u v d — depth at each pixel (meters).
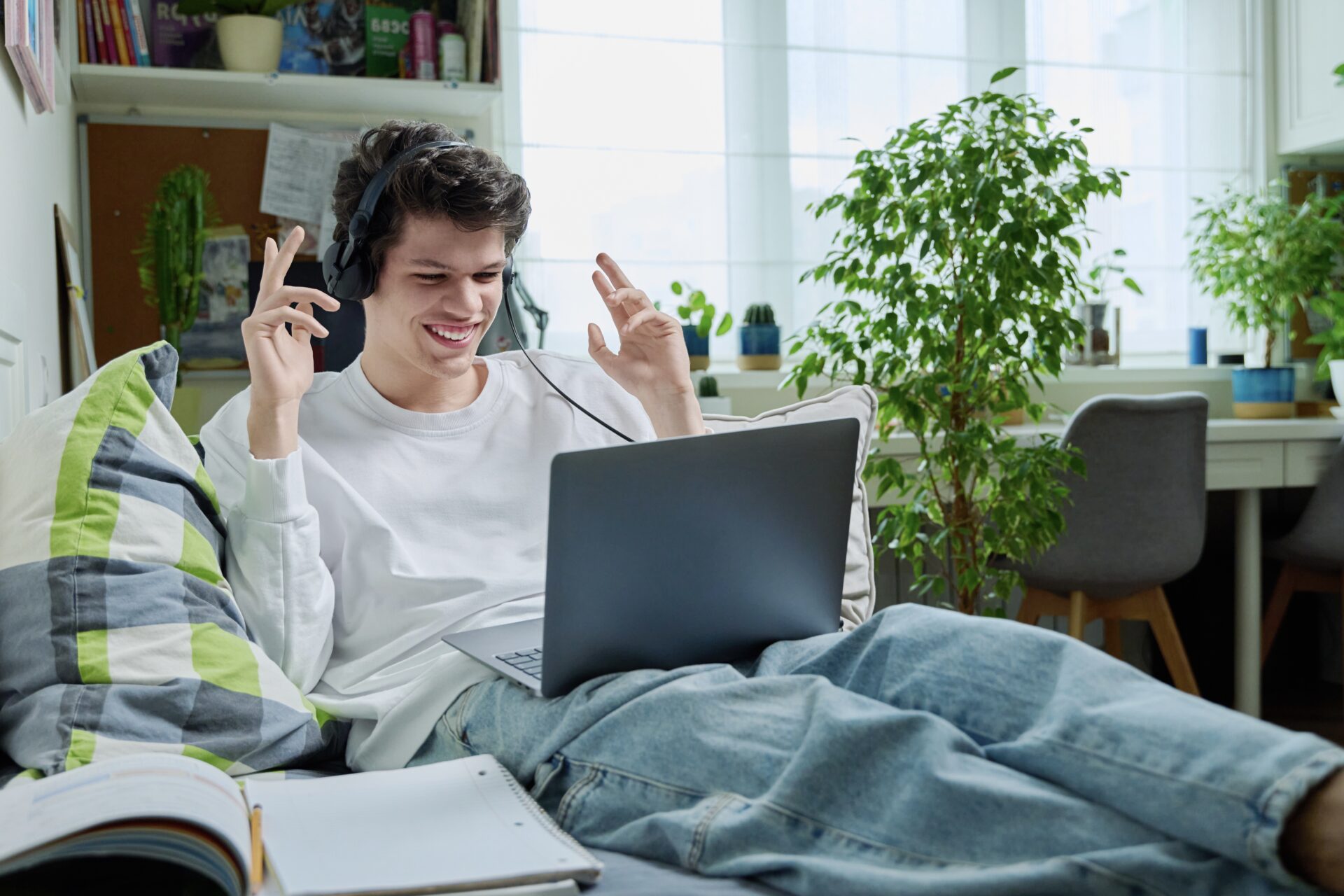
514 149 3.07
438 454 1.29
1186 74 3.54
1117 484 2.51
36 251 1.78
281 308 1.16
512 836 0.79
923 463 2.48
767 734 0.83
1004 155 2.32
